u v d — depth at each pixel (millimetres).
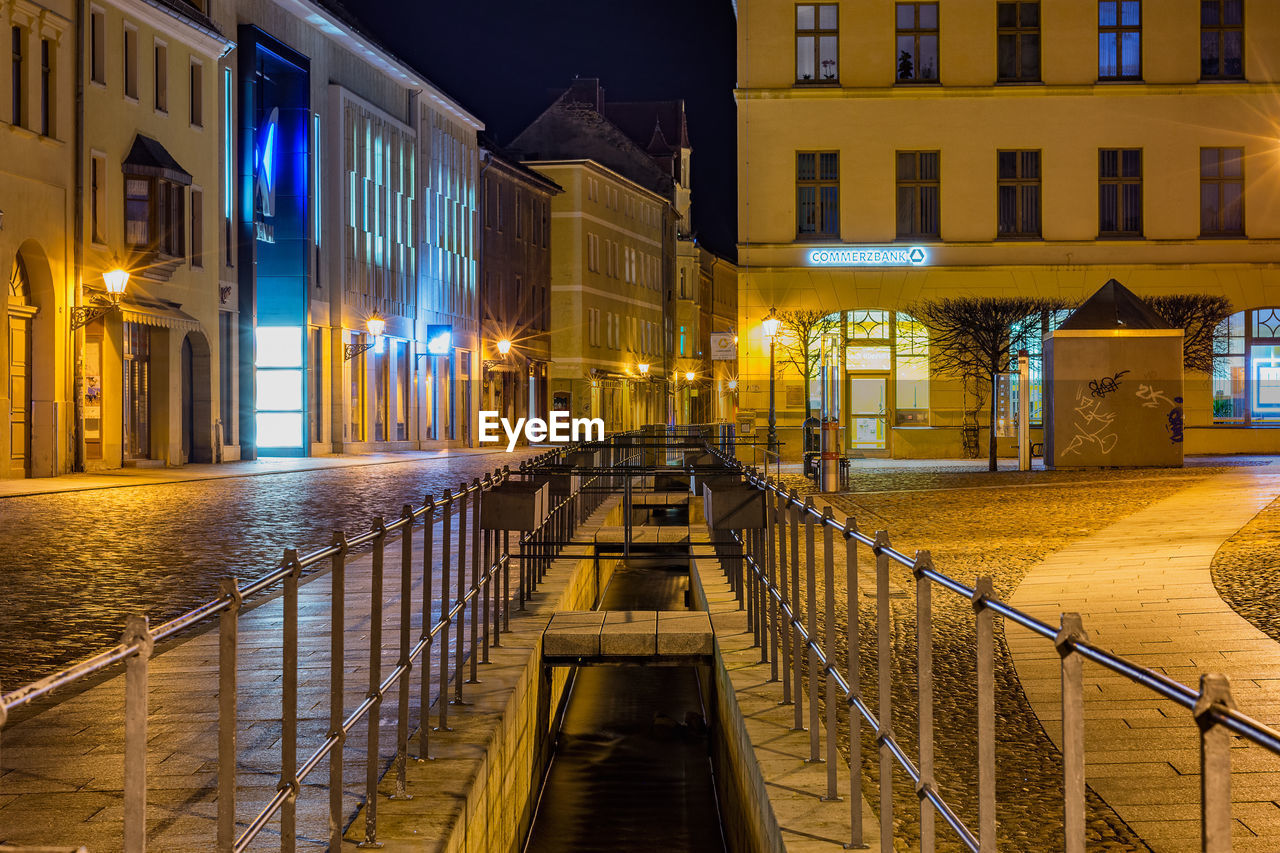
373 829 4719
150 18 34250
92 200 31672
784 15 40594
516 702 7535
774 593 8070
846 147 40594
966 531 16469
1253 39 40406
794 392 40812
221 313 39062
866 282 40562
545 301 72000
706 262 108562
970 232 40594
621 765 9703
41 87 29516
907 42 40750
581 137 88000
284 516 19969
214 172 37844
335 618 4594
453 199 58125
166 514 20172
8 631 9711
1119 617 9305
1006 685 7371
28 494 23781
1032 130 40562
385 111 50500
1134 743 6031
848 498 22766
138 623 2773
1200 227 40625
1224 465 32062
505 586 9758
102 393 32094
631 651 9695
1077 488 23969
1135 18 40688
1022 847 4648
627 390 82688
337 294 45438
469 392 59906
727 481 10898
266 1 41344
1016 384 39906
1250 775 5312
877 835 4871
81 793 5219
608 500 22547
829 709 5449
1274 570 11414
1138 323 30656
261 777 5492
